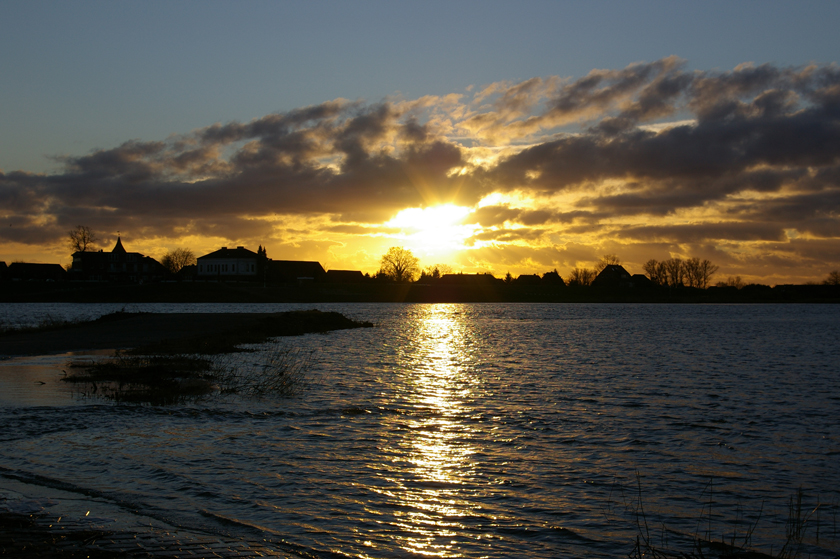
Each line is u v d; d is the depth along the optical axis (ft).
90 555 28.12
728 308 499.10
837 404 74.79
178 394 70.28
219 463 45.09
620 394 80.84
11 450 46.16
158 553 28.89
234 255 620.49
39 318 250.98
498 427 60.13
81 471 41.81
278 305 454.40
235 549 30.19
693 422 63.67
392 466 46.16
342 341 160.25
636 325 260.01
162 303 441.27
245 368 95.76
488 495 40.55
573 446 53.36
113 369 85.81
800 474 46.32
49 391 69.92
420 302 579.89
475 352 139.33
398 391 80.53
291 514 35.83
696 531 35.50
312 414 63.67
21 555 27.61
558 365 114.21
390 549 31.86
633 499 40.42
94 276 609.42
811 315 369.30
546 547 32.91
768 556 32.53
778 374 102.68
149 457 45.83
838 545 33.94
